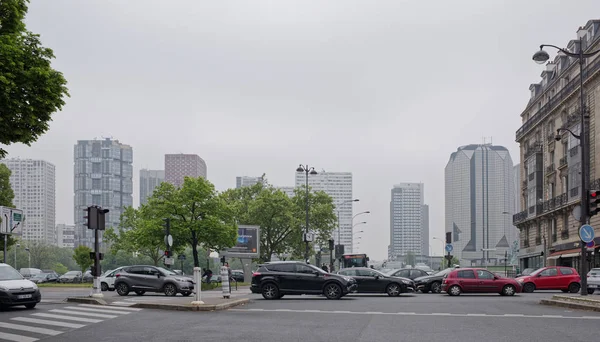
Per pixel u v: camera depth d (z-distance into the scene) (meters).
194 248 48.97
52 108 16.02
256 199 76.81
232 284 49.75
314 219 76.75
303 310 20.06
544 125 60.38
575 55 26.56
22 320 16.19
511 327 14.70
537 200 60.69
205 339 12.35
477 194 191.62
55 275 68.38
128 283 29.33
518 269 64.75
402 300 26.41
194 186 48.62
